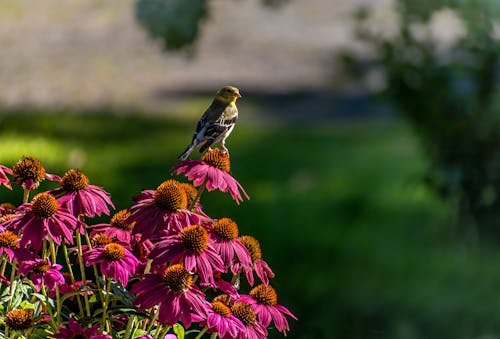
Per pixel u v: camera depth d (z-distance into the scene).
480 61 11.38
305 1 40.28
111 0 39.00
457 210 12.16
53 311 5.59
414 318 10.82
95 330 4.97
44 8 38.22
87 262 4.96
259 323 5.16
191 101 26.33
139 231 4.82
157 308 5.13
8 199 12.12
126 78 28.69
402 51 11.76
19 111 23.05
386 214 14.70
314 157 19.78
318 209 15.59
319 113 25.12
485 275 11.74
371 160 18.80
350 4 39.00
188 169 5.03
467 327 10.67
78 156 18.06
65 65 29.89
